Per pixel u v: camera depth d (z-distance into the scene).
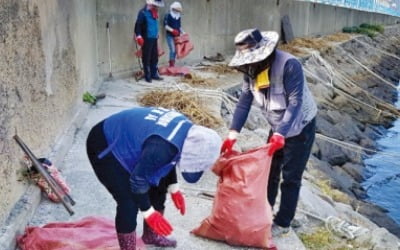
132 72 10.64
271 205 4.05
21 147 3.96
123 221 3.10
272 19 16.88
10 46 3.83
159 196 3.35
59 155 5.17
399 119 15.59
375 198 9.21
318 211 5.02
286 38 17.75
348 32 26.36
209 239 3.80
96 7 9.37
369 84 19.27
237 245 3.69
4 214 3.59
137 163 2.86
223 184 3.58
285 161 3.77
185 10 12.44
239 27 15.20
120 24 10.16
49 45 5.19
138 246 3.49
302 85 3.47
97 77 9.40
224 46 14.67
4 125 3.66
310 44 18.23
